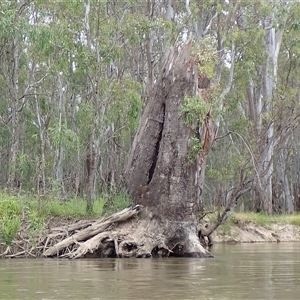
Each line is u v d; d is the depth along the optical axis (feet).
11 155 93.81
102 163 107.86
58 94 114.52
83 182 100.83
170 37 92.27
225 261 50.31
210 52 63.41
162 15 104.83
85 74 81.92
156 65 108.68
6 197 60.39
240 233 96.07
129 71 111.55
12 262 49.06
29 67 116.47
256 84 114.52
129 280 34.40
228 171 105.70
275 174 136.87
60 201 66.03
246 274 38.06
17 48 96.78
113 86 81.10
